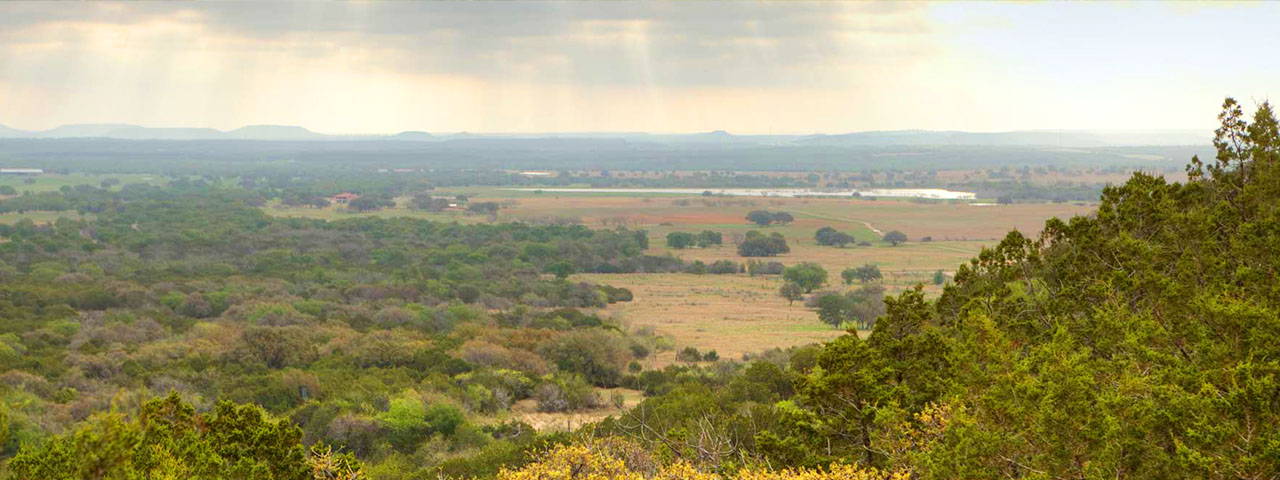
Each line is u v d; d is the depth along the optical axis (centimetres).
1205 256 2759
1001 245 3222
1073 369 2017
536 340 8412
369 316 10619
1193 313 2397
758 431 3056
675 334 10831
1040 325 2992
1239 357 2123
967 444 2012
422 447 5078
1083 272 3002
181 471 2220
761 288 15525
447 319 10644
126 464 1667
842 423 2592
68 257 15612
